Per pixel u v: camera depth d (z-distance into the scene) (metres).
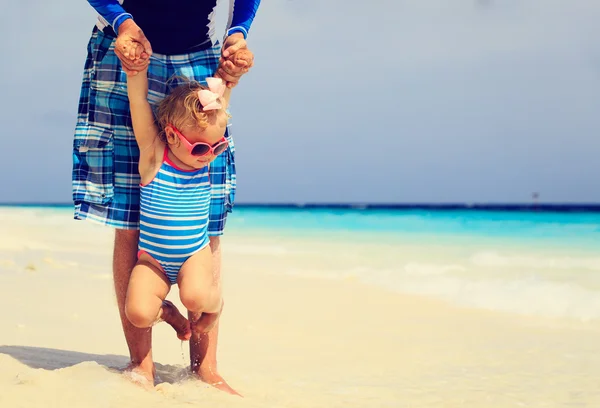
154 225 2.80
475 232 19.97
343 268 10.81
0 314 5.11
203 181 2.90
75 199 2.95
